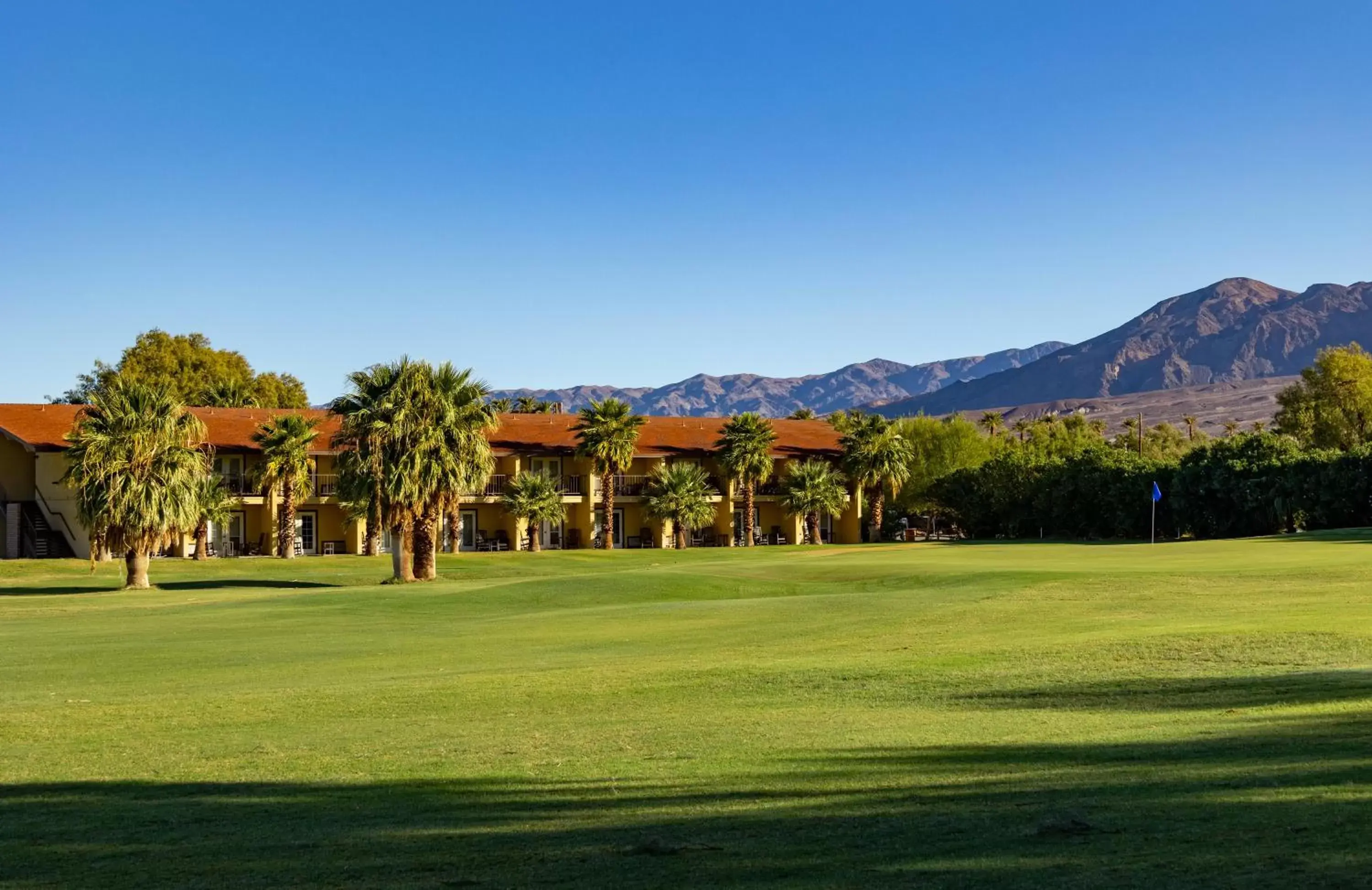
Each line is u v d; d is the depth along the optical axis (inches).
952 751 404.8
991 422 5310.0
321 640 919.7
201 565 2181.3
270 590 1727.4
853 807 328.8
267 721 527.8
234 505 2439.7
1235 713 456.1
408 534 1857.8
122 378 1979.6
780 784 364.2
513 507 2647.6
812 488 2901.1
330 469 2650.1
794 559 1974.7
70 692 647.8
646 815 330.6
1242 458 2652.6
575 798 357.7
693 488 2790.4
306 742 472.4
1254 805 298.8
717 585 1499.8
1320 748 370.6
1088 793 327.6
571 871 274.5
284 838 320.2
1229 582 1157.7
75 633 1002.7
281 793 380.2
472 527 2785.4
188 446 1825.8
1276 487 2522.1
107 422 1727.4
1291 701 476.1
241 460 2546.8
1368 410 3538.4
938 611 968.3
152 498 1717.5
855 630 860.0
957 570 1508.4
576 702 560.1
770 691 576.1
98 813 358.9
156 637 968.3
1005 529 3095.5
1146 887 235.3
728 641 826.8
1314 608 872.9
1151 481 2755.9
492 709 544.1
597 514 2886.3
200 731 507.2
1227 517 2645.2
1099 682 556.7
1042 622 855.7
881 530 3100.4
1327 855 248.5
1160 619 840.3
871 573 1553.9
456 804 355.9
